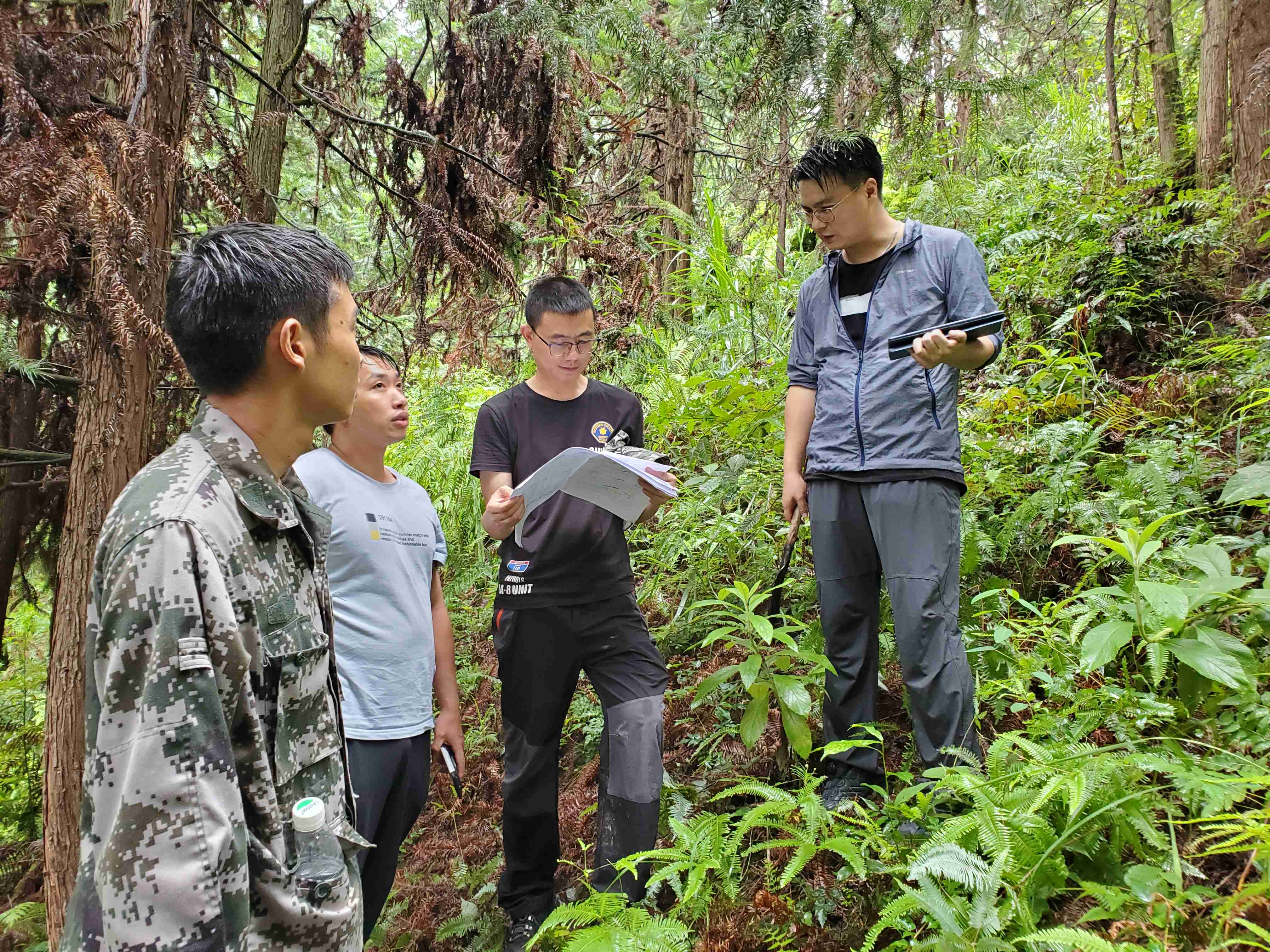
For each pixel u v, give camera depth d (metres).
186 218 3.34
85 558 2.46
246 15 3.72
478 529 4.24
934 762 2.01
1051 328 3.77
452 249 3.49
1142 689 2.05
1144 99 6.38
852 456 2.17
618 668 2.26
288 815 1.12
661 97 3.41
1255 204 4.08
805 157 2.18
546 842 2.32
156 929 0.88
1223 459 2.71
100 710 0.97
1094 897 1.55
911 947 1.51
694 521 3.35
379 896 2.22
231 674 1.00
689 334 4.21
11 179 2.00
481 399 4.77
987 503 2.91
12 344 2.81
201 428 1.12
